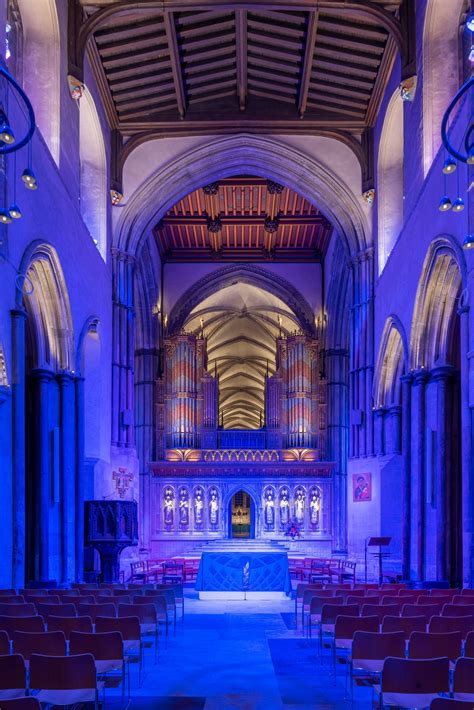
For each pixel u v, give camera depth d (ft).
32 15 51.55
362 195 75.31
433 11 52.90
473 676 19.61
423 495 54.44
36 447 50.72
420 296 53.57
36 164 45.03
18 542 39.63
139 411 105.81
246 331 138.00
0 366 38.78
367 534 71.97
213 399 108.58
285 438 108.17
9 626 26.32
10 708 15.74
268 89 74.08
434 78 53.42
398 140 69.77
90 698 20.39
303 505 104.17
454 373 53.52
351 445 76.07
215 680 28.89
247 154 77.15
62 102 53.06
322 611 30.73
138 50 65.77
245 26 62.95
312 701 25.82
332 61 67.56
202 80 71.41
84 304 59.11
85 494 63.67
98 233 70.23
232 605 52.90
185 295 111.04
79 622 26.76
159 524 103.45
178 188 77.41
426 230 52.06
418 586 51.01
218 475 104.78
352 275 76.43
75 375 54.85
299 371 108.68
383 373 69.26
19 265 41.60
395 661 19.80
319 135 75.87
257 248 111.75
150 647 35.81
